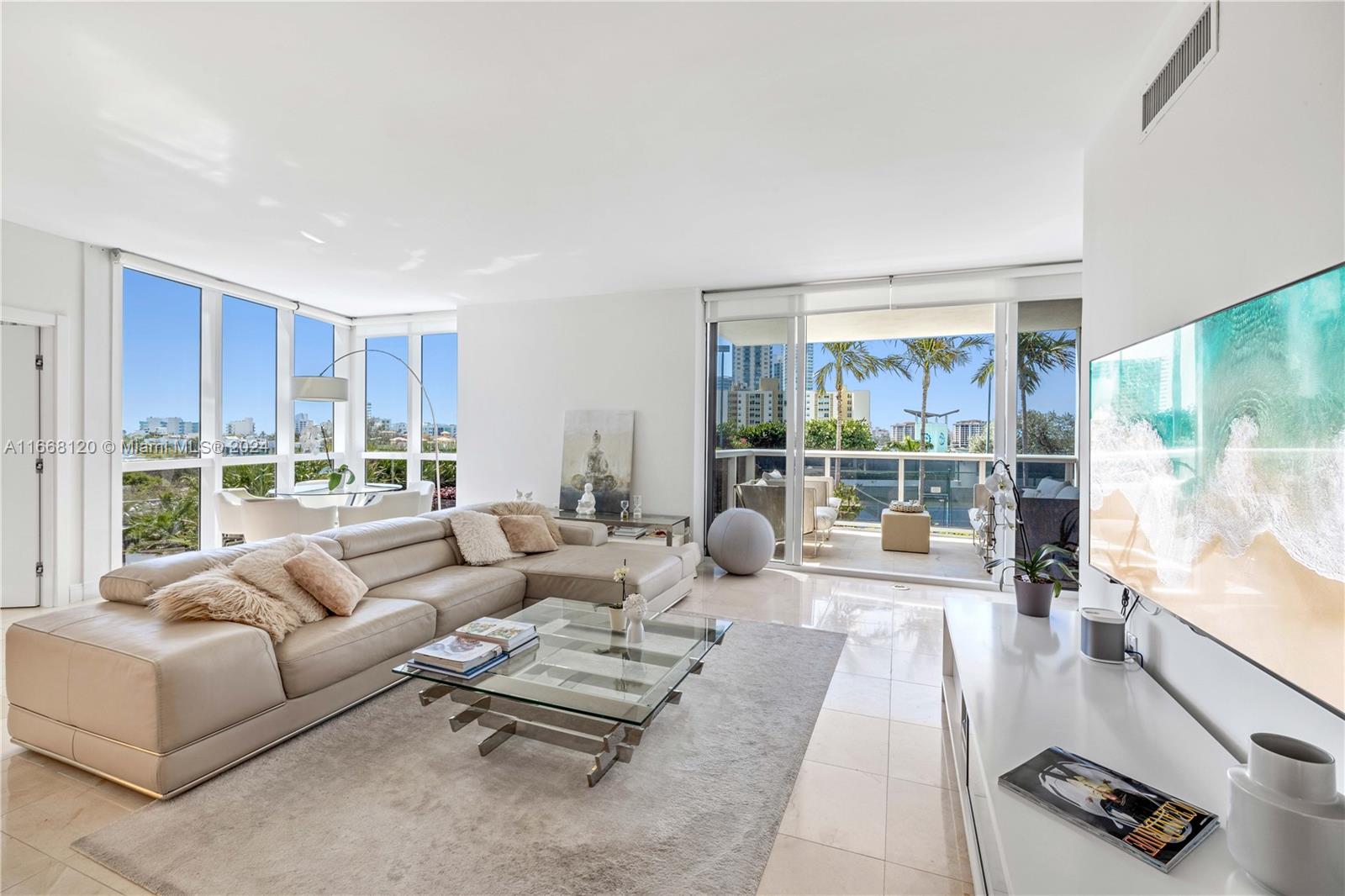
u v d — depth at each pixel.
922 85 2.41
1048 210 3.73
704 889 1.65
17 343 4.28
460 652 2.43
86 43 2.15
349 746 2.39
